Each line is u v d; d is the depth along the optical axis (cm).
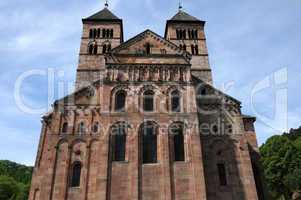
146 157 4353
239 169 4784
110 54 5047
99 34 7425
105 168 4150
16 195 11625
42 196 4322
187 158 4334
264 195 5147
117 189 4059
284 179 9006
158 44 5297
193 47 7256
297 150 9375
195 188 4091
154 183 4125
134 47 5225
